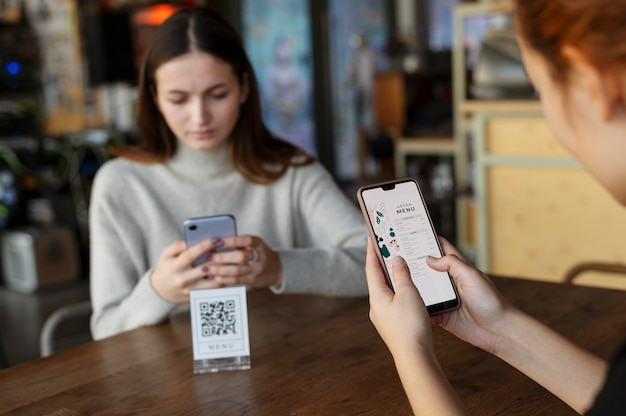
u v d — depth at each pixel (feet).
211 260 4.72
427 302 3.49
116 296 5.45
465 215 12.69
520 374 3.87
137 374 4.06
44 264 15.51
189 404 3.66
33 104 18.80
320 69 22.85
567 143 2.29
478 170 10.75
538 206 10.34
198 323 4.07
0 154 16.49
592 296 5.16
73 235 16.01
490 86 10.73
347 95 23.68
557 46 2.12
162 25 5.32
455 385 3.78
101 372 4.10
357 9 23.67
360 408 3.53
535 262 10.49
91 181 16.67
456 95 12.75
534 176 10.30
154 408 3.63
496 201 10.69
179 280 4.65
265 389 3.79
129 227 5.68
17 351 12.01
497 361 4.04
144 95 5.66
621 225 9.73
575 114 2.19
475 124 10.67
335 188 6.18
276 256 5.07
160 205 5.81
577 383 3.14
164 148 5.85
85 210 16.55
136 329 4.82
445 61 20.38
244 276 4.76
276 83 23.61
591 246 10.00
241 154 5.88
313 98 23.08
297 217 6.13
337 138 23.65
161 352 4.37
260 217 6.02
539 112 10.04
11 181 16.46
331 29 23.00
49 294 15.23
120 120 19.76
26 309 14.30
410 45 20.90
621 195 2.22
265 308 5.13
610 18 1.98
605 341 4.34
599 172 2.22
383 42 24.35
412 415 3.44
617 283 9.70
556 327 4.59
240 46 5.46
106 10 19.17
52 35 19.45
